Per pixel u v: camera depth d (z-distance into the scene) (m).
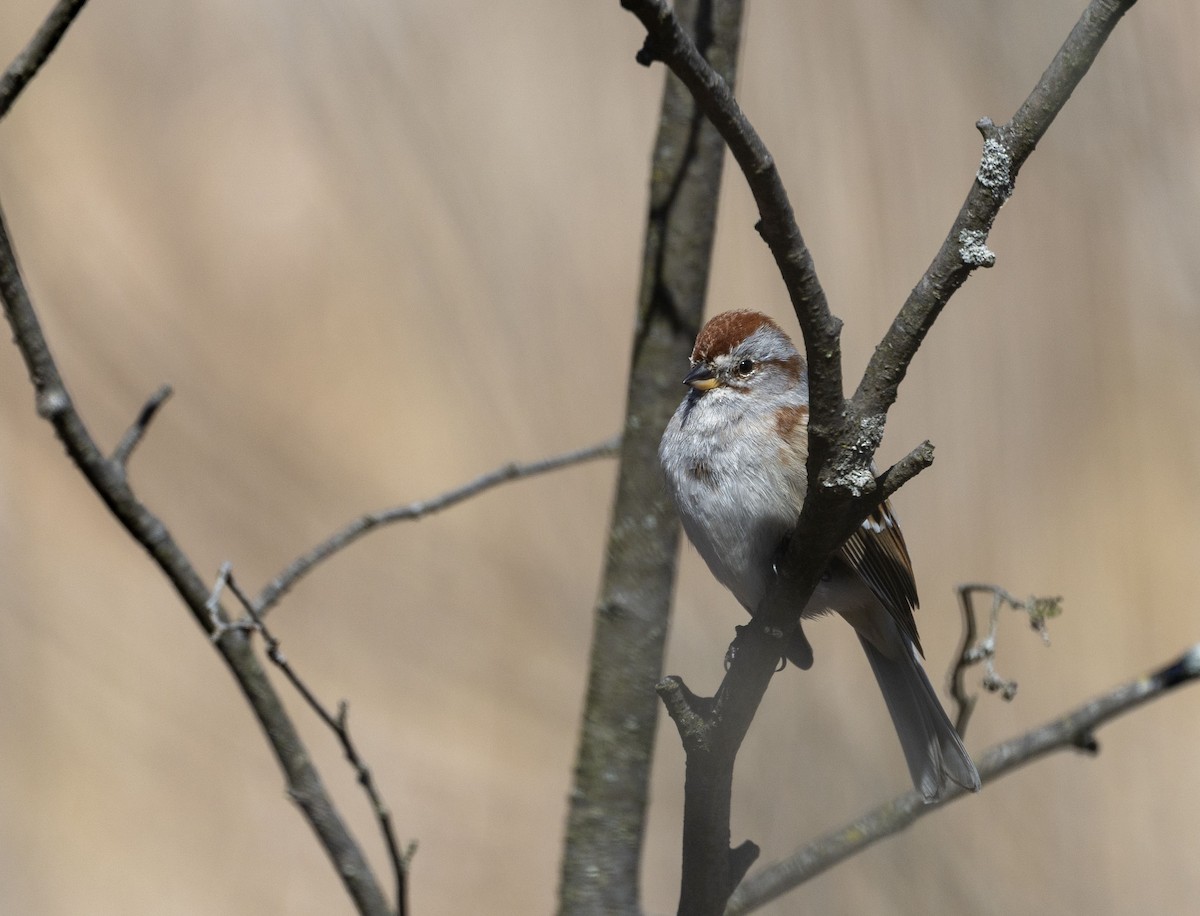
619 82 13.77
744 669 4.23
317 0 12.15
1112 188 11.20
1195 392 12.55
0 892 12.08
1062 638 12.28
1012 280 11.86
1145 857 10.17
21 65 4.73
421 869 12.52
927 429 10.34
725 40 6.32
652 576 6.25
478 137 12.80
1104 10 3.56
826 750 8.47
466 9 14.01
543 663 12.28
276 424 14.12
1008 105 10.23
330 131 12.16
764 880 5.59
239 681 5.35
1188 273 10.83
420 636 12.54
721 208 11.26
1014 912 9.04
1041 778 10.41
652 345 6.45
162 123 15.94
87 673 13.51
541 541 12.36
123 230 15.03
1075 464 12.71
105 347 13.08
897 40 10.48
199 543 12.50
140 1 16.27
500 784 12.76
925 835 8.40
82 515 14.45
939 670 10.91
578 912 5.89
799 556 4.13
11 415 14.20
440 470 13.98
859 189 10.19
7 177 13.83
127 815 12.92
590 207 12.84
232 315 15.07
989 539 10.41
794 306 3.81
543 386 12.11
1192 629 12.48
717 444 6.55
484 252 12.12
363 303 15.47
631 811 6.02
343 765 12.91
